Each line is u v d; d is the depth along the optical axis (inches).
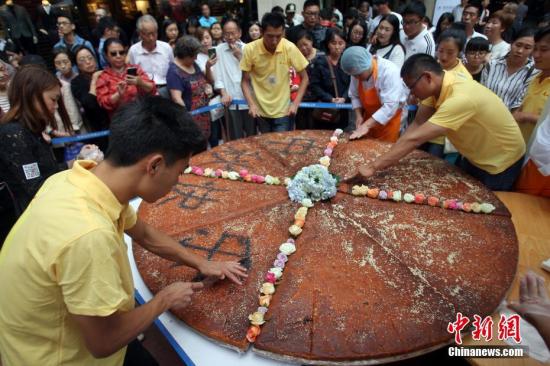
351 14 232.8
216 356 52.0
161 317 58.2
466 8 169.0
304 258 65.9
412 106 147.5
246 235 73.3
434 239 70.1
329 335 51.0
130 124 36.8
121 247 40.4
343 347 49.3
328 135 120.8
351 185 90.5
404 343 49.6
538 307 44.1
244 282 60.7
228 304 56.8
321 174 84.2
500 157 91.8
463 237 70.4
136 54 156.9
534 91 107.7
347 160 103.1
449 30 113.7
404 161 101.3
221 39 189.2
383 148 109.3
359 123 129.0
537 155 83.2
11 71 133.0
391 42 144.1
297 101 142.4
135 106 38.2
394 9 312.7
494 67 125.4
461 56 154.4
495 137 88.0
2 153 73.2
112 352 39.2
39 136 79.0
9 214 84.5
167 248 56.5
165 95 154.3
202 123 153.7
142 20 149.3
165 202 86.7
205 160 106.9
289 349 49.4
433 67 82.4
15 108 74.1
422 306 55.0
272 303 56.4
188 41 137.8
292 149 111.4
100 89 127.1
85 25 263.4
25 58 130.9
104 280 35.4
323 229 74.1
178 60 142.1
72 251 34.1
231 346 51.9
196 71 147.9
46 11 231.6
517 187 99.2
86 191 37.4
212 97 164.6
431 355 73.9
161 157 38.3
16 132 72.6
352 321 52.9
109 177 38.8
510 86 121.0
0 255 41.6
